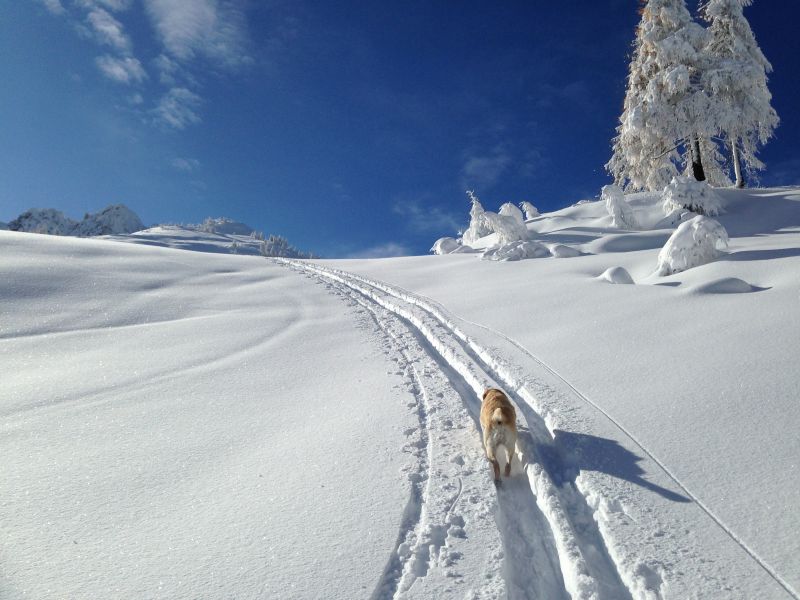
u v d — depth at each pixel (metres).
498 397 5.25
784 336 6.40
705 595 2.97
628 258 14.32
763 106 21.98
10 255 16.06
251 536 3.79
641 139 23.95
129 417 6.24
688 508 3.78
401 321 11.47
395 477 4.64
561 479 4.61
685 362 6.38
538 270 14.70
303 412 6.34
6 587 3.20
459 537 3.78
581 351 7.54
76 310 12.07
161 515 4.08
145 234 155.38
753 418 4.82
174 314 12.43
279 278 17.61
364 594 3.18
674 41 22.12
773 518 3.52
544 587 3.39
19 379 7.73
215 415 6.29
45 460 5.07
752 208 19.45
